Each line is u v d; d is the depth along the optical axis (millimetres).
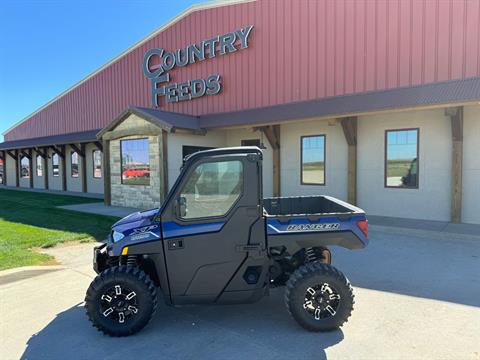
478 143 9133
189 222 3783
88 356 3336
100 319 3689
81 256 6883
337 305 3705
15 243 7734
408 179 10320
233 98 14508
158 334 3742
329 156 11891
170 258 3766
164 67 16922
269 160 13477
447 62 9562
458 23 9375
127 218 4398
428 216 10016
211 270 3795
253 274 3834
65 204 14680
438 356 3188
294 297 3686
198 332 3770
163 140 12141
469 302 4383
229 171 3777
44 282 5441
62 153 21844
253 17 13734
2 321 4117
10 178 27031
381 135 10734
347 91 11453
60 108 23688
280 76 13086
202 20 15375
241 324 3941
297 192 12711
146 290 3719
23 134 27484
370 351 3295
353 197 11188
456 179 9344
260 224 3779
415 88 9781
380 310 4180
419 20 9992
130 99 18906
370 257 6508
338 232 3834
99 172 19750
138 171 13078
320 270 3705
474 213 9289
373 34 10859
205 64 15383
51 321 4102
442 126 9680
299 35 12539
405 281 5184
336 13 11625
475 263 6059
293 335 3652
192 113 15977
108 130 13930
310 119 10602
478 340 3461
